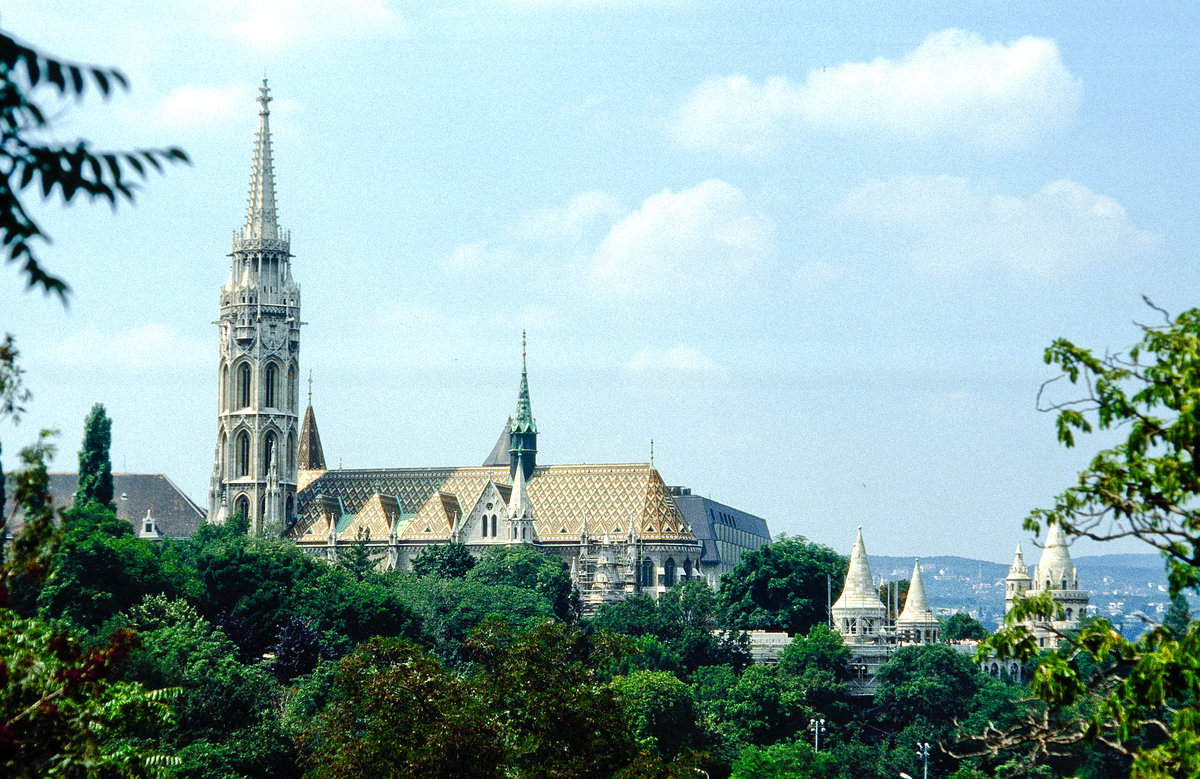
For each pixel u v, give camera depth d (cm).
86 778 6588
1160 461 6147
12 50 3431
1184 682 5894
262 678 18862
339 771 10938
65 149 3650
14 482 6219
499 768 11225
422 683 11212
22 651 6756
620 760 11400
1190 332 6212
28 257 3650
